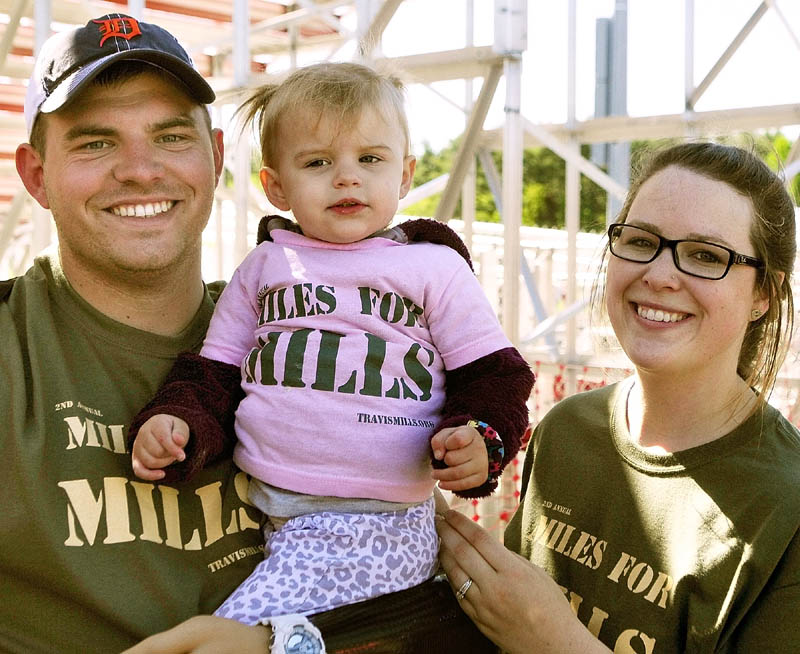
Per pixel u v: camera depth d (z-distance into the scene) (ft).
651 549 6.60
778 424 6.49
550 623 6.19
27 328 6.60
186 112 6.89
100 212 6.64
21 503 6.01
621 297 6.73
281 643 5.57
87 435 6.39
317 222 6.71
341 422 6.29
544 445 7.72
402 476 6.37
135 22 6.88
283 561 6.12
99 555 6.12
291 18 18.76
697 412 6.63
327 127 6.63
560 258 22.84
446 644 6.53
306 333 6.49
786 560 5.96
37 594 6.08
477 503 16.39
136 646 5.38
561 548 7.22
